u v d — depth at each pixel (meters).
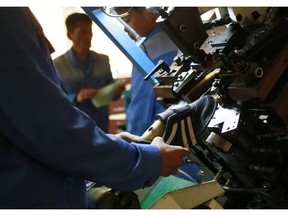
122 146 0.73
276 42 0.88
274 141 0.91
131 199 0.90
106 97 2.49
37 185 0.69
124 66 3.48
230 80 0.92
